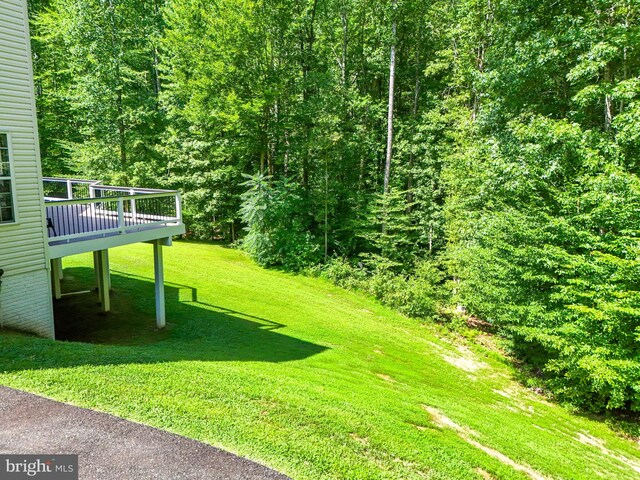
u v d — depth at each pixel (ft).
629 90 31.71
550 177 35.96
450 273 51.47
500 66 43.29
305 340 34.83
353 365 30.37
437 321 48.80
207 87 64.90
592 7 38.24
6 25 22.66
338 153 65.57
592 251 30.63
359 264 62.23
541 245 34.88
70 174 76.48
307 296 49.57
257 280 52.90
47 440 12.78
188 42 66.18
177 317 36.76
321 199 66.85
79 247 26.89
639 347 29.22
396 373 31.32
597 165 32.86
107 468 11.75
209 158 71.92
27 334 23.95
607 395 32.04
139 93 71.56
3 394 15.17
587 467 21.48
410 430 17.90
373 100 77.82
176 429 13.93
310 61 74.79
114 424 13.85
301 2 72.84
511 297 37.01
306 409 17.08
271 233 62.69
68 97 65.98
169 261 54.80
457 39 64.54
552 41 37.24
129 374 17.80
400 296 50.11
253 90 65.82
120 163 68.90
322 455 13.88
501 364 39.50
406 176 69.41
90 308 37.37
